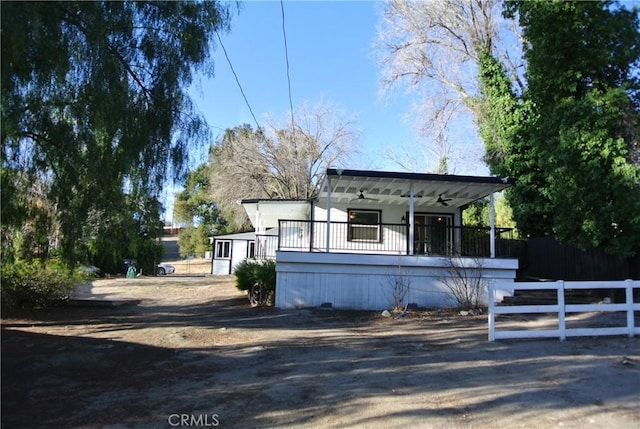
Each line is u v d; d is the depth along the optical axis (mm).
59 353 8391
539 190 17781
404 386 6113
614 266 14359
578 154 13211
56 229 11039
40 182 10094
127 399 5812
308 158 33688
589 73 13984
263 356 8016
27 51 7613
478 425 4738
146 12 9688
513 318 12109
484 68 20250
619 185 12531
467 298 14078
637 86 13891
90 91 8680
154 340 9547
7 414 5312
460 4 25531
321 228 19344
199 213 51125
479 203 25969
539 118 14766
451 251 16547
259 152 33250
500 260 14766
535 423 4758
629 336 9320
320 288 14586
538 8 14023
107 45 8836
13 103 8023
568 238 14312
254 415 5141
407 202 18844
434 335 9977
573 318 11711
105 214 10516
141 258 38406
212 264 38562
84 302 15812
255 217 26344
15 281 13992
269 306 14922
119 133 9406
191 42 10078
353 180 15008
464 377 6508
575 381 6211
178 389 6188
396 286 14297
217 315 13477
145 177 10180
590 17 13633
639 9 13758
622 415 4945
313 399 5641
